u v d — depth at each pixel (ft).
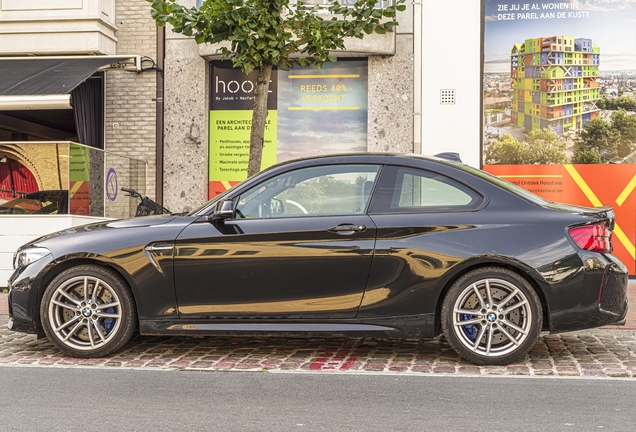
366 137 41.83
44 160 35.29
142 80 42.73
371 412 15.02
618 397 16.20
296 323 19.76
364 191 20.07
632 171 39.60
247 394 16.58
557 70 39.99
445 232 19.36
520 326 19.30
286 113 42.09
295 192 20.27
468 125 40.68
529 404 15.60
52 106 34.65
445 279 19.24
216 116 42.75
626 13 39.60
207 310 19.95
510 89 40.50
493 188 19.84
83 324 20.53
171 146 42.34
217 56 41.83
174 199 42.32
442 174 19.99
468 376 18.31
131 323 20.44
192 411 15.12
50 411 15.08
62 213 35.32
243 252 19.76
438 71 40.86
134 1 42.78
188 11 28.22
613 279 19.20
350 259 19.48
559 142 40.11
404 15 41.04
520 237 19.10
